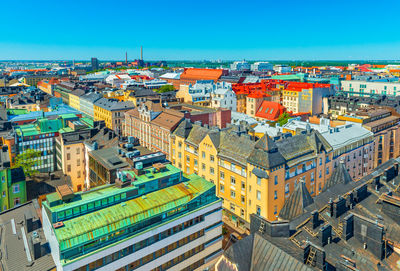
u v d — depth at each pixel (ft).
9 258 205.87
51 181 367.25
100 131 440.04
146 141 500.33
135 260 210.38
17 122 551.59
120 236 204.23
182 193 239.71
